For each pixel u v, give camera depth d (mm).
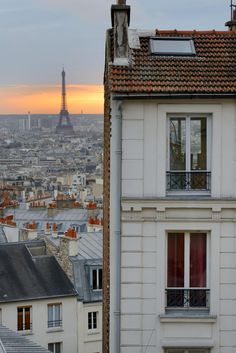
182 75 20891
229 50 22109
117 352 20938
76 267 52281
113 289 20891
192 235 20953
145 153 20641
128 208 20594
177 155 20906
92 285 52344
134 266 20797
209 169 20797
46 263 53312
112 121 20672
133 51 21922
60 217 87438
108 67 21719
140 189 20672
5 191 164625
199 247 21016
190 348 20984
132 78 20703
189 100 20469
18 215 92438
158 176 20656
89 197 148625
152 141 20625
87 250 55250
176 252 21016
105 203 24469
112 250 20812
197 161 20891
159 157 20641
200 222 20609
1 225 70500
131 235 20719
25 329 49781
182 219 20609
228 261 20750
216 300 20844
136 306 20875
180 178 20766
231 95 20297
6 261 52312
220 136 20594
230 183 20656
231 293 20828
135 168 20656
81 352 51500
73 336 51250
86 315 51812
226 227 20656
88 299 51781
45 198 144125
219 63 21469
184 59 21594
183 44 22219
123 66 21062
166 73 20938
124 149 20609
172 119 20859
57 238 57406
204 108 20578
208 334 20938
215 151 20609
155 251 20766
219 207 20516
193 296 20969
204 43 22438
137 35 22734
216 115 20562
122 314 20875
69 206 91625
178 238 20984
